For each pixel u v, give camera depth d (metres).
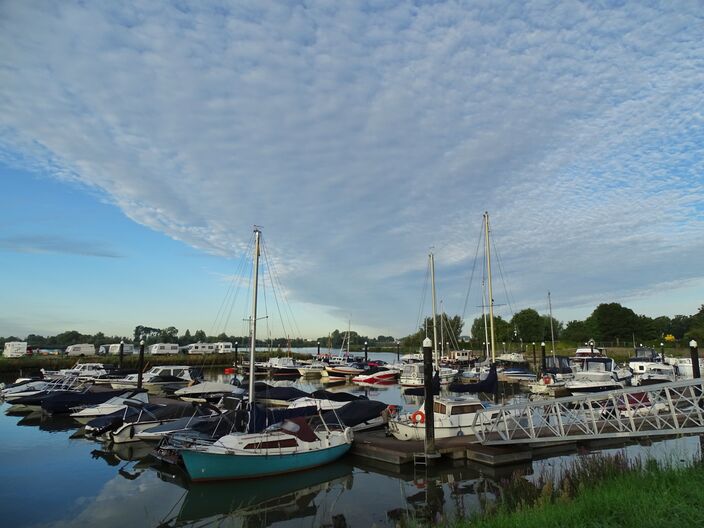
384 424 28.36
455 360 78.50
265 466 18.92
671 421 22.61
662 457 17.97
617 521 9.89
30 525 14.91
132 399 31.45
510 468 19.92
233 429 20.48
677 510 9.92
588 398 19.58
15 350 79.19
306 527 14.83
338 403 31.94
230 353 98.19
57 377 49.03
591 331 114.44
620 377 49.38
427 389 20.52
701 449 19.36
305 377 71.50
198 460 18.11
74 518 15.53
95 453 23.64
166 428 24.39
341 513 15.82
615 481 13.03
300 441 20.20
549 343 107.19
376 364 77.06
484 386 26.48
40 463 21.92
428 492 17.45
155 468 21.08
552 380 46.09
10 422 32.81
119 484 18.95
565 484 13.28
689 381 17.47
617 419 19.38
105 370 56.00
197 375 52.09
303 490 18.09
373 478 19.34
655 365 52.91
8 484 18.92
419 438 23.41
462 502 16.25
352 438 22.39
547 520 10.12
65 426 31.28
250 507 16.48
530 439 20.25
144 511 16.19
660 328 129.38
